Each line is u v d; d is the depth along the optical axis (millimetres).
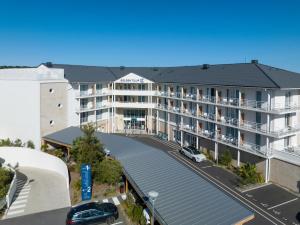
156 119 62875
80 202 30219
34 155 41250
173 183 27203
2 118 49906
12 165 41750
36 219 26906
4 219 26891
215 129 46281
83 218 25000
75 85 53781
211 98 47500
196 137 51062
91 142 35312
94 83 57594
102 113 61469
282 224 27203
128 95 63094
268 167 37750
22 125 48781
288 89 37250
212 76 49531
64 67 59188
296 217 28516
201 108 50500
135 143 41125
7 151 42094
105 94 60781
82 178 30672
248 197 33031
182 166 31859
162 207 22719
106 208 26328
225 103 44781
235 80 43469
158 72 67062
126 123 66438
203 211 21891
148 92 62094
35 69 51969
